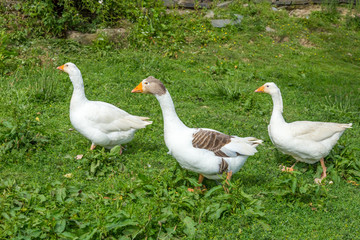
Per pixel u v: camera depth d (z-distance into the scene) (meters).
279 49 8.02
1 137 4.27
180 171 3.91
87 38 6.75
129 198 3.73
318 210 3.82
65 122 4.88
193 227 3.48
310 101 6.11
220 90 5.95
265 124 5.29
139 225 3.40
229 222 3.58
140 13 7.38
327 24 9.41
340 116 5.72
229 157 3.80
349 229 3.63
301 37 8.62
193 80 6.27
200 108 5.58
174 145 3.80
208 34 7.85
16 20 6.60
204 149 3.76
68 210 3.51
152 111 5.30
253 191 3.99
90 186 3.88
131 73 6.22
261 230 3.56
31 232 3.32
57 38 6.63
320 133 4.21
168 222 3.56
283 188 3.94
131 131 4.29
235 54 7.41
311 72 7.21
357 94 6.45
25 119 4.47
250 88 6.26
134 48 6.93
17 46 6.32
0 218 3.42
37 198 3.61
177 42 7.38
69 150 4.38
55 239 3.33
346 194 4.05
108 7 7.08
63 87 5.59
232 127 5.11
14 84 5.48
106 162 4.09
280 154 4.63
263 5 9.30
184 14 8.28
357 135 5.22
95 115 4.20
